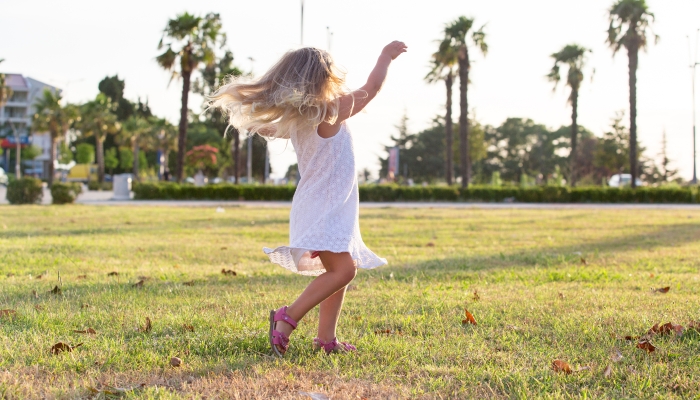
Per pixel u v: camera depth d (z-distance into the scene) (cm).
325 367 289
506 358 303
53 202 2241
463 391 256
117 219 1412
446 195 3125
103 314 399
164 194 3006
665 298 471
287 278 578
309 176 299
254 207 2219
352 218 301
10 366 282
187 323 371
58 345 310
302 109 286
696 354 309
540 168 7819
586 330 359
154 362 292
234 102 295
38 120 4484
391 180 4231
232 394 247
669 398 247
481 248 895
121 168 7612
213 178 6444
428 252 836
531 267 674
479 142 6675
